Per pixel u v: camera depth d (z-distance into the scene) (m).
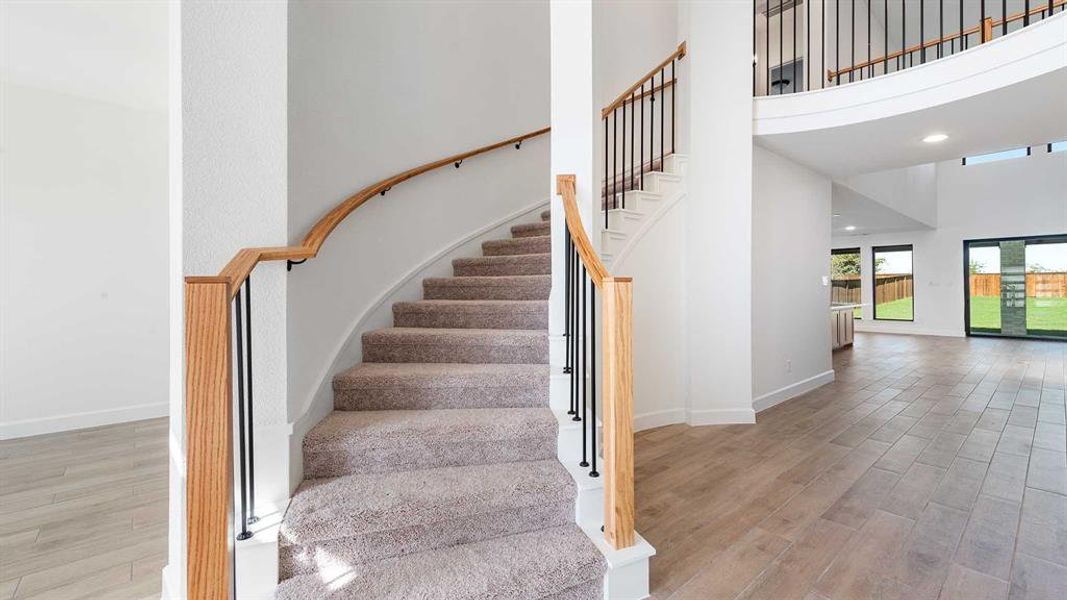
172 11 1.62
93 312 3.69
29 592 1.65
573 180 2.23
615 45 4.77
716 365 3.67
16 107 3.40
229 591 1.09
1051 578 1.67
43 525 2.10
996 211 8.80
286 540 1.45
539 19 3.99
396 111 2.75
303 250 1.56
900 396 4.49
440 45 3.12
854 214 7.53
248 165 1.55
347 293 2.28
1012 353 7.12
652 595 1.60
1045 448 3.00
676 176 3.65
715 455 2.95
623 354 1.58
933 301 9.58
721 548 1.89
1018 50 2.74
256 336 1.58
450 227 3.24
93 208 3.69
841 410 4.01
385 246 2.67
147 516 2.19
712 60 3.63
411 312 2.69
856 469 2.70
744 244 3.68
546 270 3.00
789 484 2.50
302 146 1.85
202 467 1.06
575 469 1.83
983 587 1.63
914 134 3.74
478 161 3.46
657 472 2.69
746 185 3.67
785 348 4.45
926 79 3.15
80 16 2.71
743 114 3.66
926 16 7.32
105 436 3.40
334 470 1.77
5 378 3.36
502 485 1.68
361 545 1.51
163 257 3.99
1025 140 3.89
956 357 6.81
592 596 1.53
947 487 2.44
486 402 2.14
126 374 3.82
